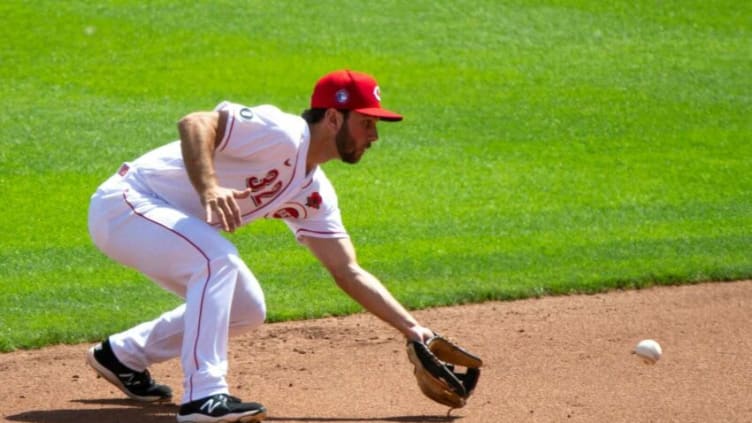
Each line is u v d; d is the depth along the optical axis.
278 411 18.97
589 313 26.59
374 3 67.06
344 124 17.64
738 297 28.17
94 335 24.45
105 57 56.91
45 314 26.09
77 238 33.69
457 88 54.59
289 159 17.34
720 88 56.03
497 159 44.56
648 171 43.56
